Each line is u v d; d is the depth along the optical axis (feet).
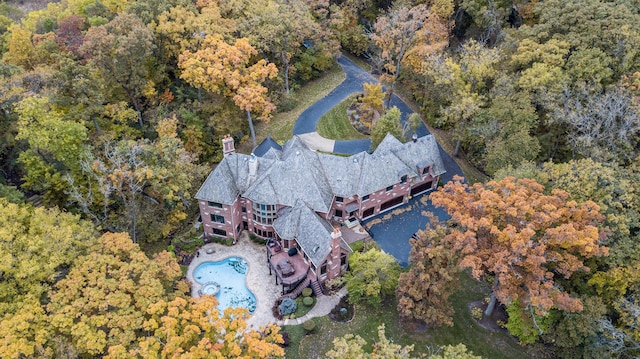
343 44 309.83
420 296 144.66
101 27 197.88
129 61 202.69
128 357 114.42
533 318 140.67
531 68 202.49
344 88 282.77
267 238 194.80
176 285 161.48
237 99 210.38
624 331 139.13
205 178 210.38
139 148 175.22
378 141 224.33
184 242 191.52
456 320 163.12
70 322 119.75
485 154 213.46
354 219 201.36
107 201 171.73
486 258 137.39
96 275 130.93
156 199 190.08
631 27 189.88
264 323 161.27
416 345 154.61
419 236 155.43
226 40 230.27
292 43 250.37
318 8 291.79
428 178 213.05
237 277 179.63
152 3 231.30
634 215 144.25
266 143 215.72
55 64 211.00
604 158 165.89
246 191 186.29
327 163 198.18
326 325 160.15
